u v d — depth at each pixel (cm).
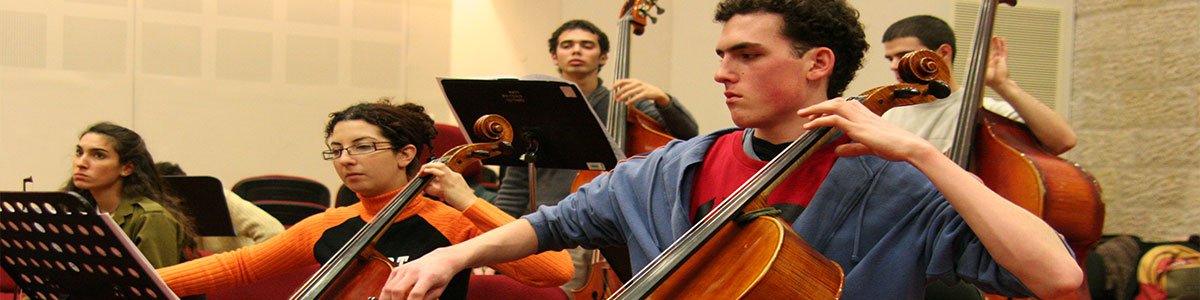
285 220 482
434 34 690
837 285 155
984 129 299
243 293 283
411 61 685
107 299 229
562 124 285
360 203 264
